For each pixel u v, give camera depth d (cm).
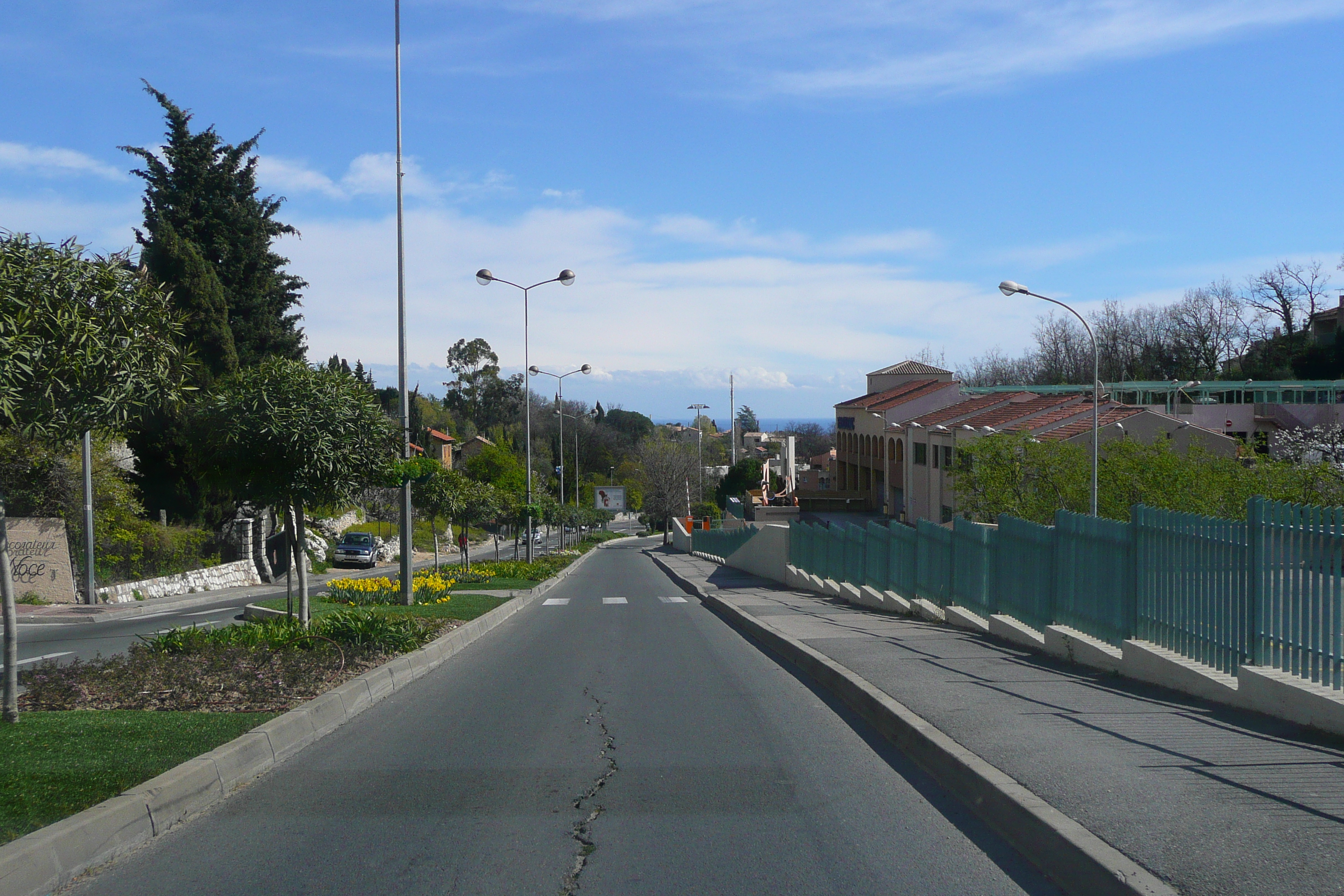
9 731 637
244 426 1100
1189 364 7181
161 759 586
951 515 4247
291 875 453
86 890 432
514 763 670
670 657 1269
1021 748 606
